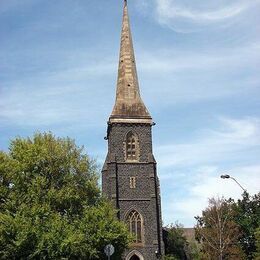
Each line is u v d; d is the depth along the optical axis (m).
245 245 71.38
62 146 47.66
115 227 44.50
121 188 65.12
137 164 66.50
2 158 45.88
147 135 68.31
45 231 40.91
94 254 42.19
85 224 43.56
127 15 77.81
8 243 39.62
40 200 43.69
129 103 70.31
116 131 68.00
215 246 67.81
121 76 73.06
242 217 72.25
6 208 42.91
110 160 66.12
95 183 47.38
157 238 63.16
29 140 47.91
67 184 45.97
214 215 71.25
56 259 39.91
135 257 62.44
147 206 64.44
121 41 76.19
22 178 44.44
